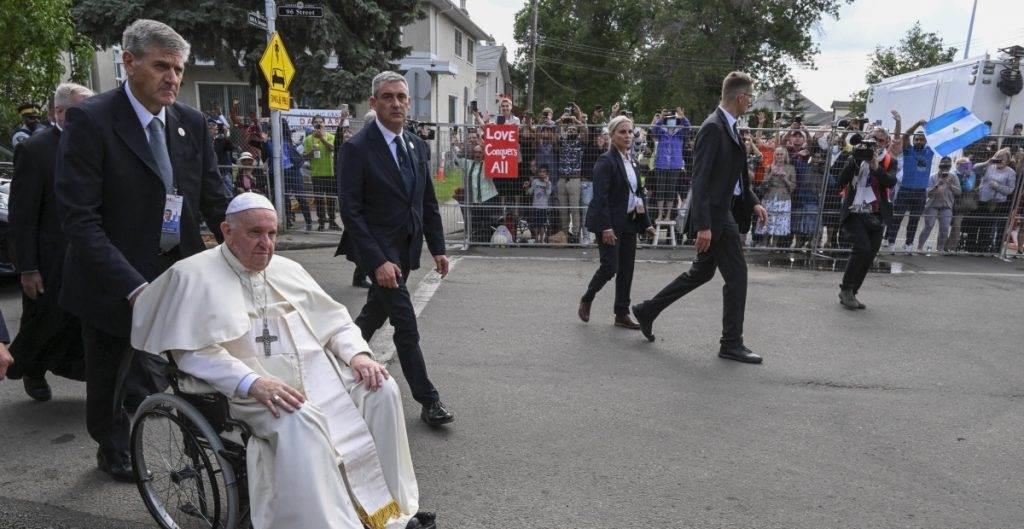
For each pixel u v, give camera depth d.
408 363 3.97
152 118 3.08
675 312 6.66
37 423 4.01
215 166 3.46
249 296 2.84
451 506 3.22
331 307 3.05
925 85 12.84
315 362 2.87
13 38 9.80
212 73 21.14
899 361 5.42
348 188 3.85
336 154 10.43
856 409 4.48
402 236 4.00
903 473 3.65
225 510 2.76
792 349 5.66
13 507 3.11
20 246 3.88
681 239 9.95
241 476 2.51
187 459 2.87
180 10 15.12
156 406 2.70
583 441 3.93
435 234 4.30
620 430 4.09
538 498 3.31
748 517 3.18
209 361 2.58
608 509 3.22
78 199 2.86
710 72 34.47
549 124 9.66
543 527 3.06
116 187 2.98
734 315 5.30
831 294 7.48
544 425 4.13
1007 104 11.06
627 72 39.34
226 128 12.56
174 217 3.16
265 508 2.38
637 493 3.38
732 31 34.50
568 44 44.03
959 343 5.90
